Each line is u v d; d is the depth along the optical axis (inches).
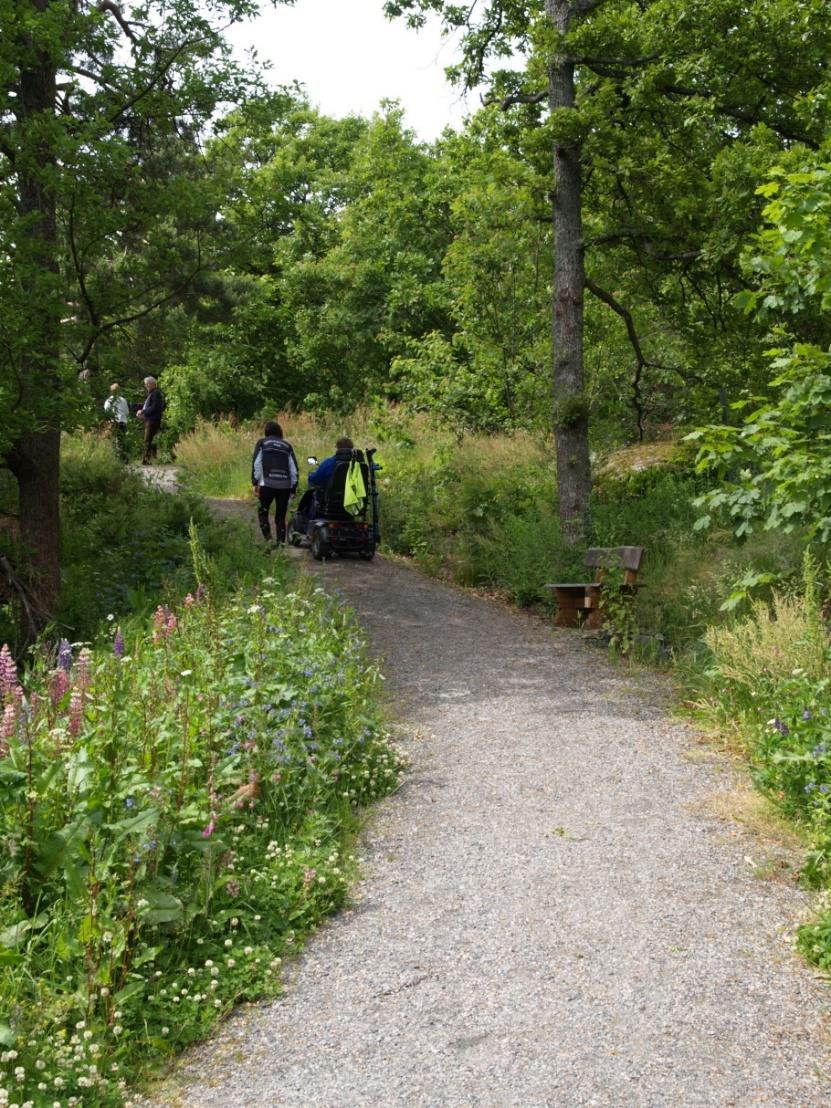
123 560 474.6
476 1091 139.5
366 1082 142.3
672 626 407.2
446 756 280.5
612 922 185.8
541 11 571.5
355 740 256.2
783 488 279.0
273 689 245.3
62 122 374.9
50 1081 135.6
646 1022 154.4
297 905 188.1
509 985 165.8
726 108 501.7
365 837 226.5
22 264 371.6
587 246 542.6
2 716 185.2
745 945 177.2
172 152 445.4
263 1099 139.4
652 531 518.9
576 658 394.9
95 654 266.1
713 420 597.3
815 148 479.8
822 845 205.2
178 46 421.1
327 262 1380.4
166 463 936.3
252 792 210.2
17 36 380.2
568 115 502.3
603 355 711.1
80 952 154.8
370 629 434.9
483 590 538.6
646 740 291.4
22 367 391.9
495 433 769.6
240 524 611.8
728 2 460.4
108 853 168.6
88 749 185.2
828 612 332.5
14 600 409.1
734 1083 139.9
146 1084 143.1
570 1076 142.0
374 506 585.3
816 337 417.7
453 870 209.2
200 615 289.6
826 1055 146.1
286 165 1494.8
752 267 293.7
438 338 824.9
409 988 165.8
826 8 458.0
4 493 486.6
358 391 1339.8
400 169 1350.9
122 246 431.8
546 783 258.1
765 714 272.1
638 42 515.5
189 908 172.4
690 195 519.2
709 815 234.8
